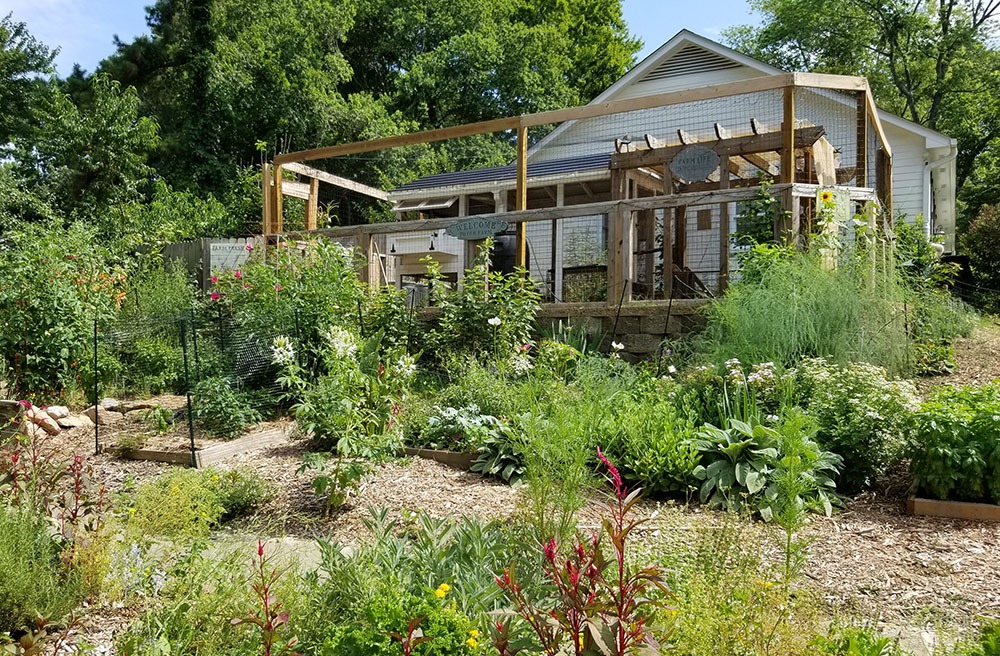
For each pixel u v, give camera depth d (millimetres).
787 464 3387
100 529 3127
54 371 7449
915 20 26266
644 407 5262
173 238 15609
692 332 7117
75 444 6121
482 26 32156
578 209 7816
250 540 3615
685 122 15164
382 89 33219
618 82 15961
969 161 28078
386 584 2375
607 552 2625
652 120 15484
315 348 7121
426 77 30312
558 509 3447
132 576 3070
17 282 7352
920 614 3057
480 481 4957
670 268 7809
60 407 6879
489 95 31875
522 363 6387
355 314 7906
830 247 6672
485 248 7949
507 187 14234
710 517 3762
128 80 24922
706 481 4539
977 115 27531
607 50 35062
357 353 6219
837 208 7172
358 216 24375
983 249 18188
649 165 10008
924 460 4465
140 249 11781
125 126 19906
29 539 2973
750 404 5113
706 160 8984
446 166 28859
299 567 3020
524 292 7555
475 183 14531
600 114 8094
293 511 4371
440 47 31375
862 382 5047
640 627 1664
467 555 2713
